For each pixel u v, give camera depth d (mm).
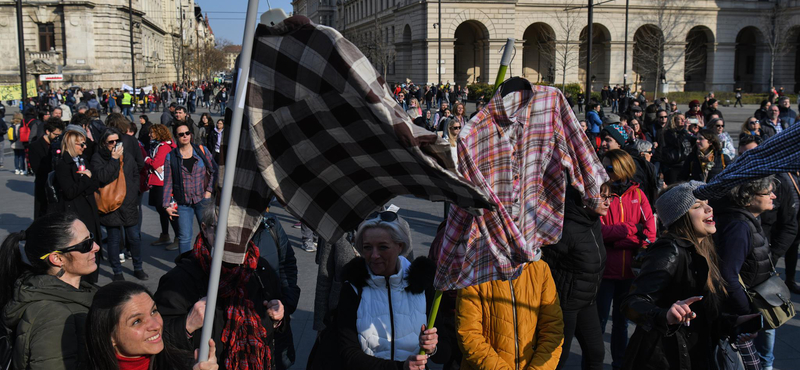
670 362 3570
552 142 3393
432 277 3566
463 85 63750
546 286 3717
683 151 11156
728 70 62688
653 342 3586
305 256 9242
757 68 65000
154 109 48406
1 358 3041
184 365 3182
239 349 3334
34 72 52594
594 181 3455
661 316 3311
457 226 3168
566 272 4371
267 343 3588
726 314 3760
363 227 3518
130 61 58094
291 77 2373
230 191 2357
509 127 3301
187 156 7910
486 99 49406
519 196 3367
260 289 3652
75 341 2969
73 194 6938
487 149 3279
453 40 55344
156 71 75875
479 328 3613
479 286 3646
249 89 2418
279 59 2359
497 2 55438
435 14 54781
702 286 3623
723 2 61250
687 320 3232
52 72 52969
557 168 3436
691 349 3656
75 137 6949
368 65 2207
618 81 59594
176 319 3238
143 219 11977
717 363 3732
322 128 2477
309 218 2666
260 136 2473
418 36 56406
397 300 3480
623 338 5383
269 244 4223
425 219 11461
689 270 3621
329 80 2295
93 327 2793
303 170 2588
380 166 2568
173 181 7910
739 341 4055
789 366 5531
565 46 54469
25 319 2943
